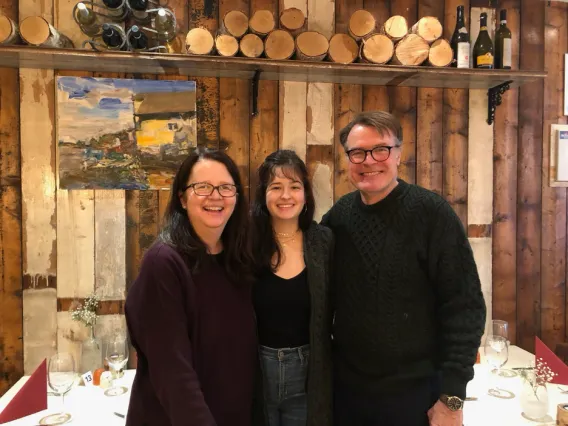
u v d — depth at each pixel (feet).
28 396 4.84
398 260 4.50
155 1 6.72
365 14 6.43
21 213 6.57
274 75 6.84
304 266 4.84
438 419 4.36
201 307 3.84
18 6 6.45
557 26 7.72
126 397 5.43
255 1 6.98
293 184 4.78
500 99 7.33
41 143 6.56
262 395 4.45
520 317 7.86
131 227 6.81
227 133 6.98
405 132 7.39
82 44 6.35
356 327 4.63
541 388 4.99
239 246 4.20
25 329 6.63
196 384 3.47
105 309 6.79
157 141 6.80
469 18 7.44
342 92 7.24
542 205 7.83
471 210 7.62
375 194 4.70
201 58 6.03
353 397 4.74
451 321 4.41
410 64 6.48
